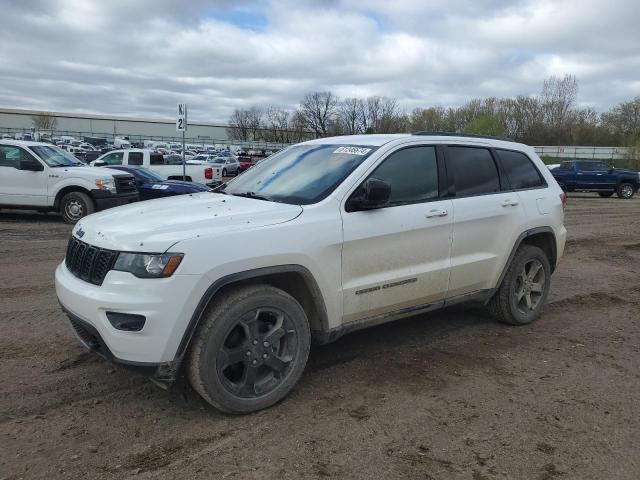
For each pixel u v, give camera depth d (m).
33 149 12.38
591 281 7.67
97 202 12.38
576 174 27.42
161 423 3.45
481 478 2.93
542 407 3.75
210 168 20.22
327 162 4.38
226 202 4.04
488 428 3.45
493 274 5.05
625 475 2.98
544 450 3.21
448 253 4.60
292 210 3.78
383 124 88.31
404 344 4.91
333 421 3.50
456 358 4.61
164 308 3.17
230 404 3.46
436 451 3.18
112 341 3.23
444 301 4.73
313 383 4.06
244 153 50.19
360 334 5.16
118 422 3.45
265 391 3.61
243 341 3.54
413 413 3.63
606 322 5.71
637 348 4.94
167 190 14.27
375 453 3.15
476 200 4.82
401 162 4.41
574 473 2.99
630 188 27.09
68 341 4.81
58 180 12.25
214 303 3.41
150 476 2.89
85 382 4.00
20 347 4.66
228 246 3.37
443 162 4.72
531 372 4.35
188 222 3.47
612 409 3.74
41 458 3.04
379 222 4.08
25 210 13.40
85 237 3.59
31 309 5.75
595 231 13.31
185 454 3.11
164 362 3.24
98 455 3.08
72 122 108.19
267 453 3.13
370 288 4.07
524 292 5.45
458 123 88.75
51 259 8.31
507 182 5.27
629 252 10.22
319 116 91.31
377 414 3.61
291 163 4.64
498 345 4.94
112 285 3.22
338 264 3.87
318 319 3.89
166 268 3.19
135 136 100.62
